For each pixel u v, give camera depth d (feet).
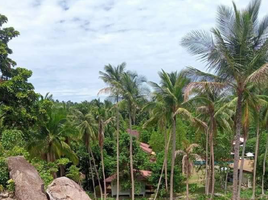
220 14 56.39
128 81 96.43
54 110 85.46
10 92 58.95
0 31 63.41
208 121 105.09
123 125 159.63
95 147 129.49
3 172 33.35
